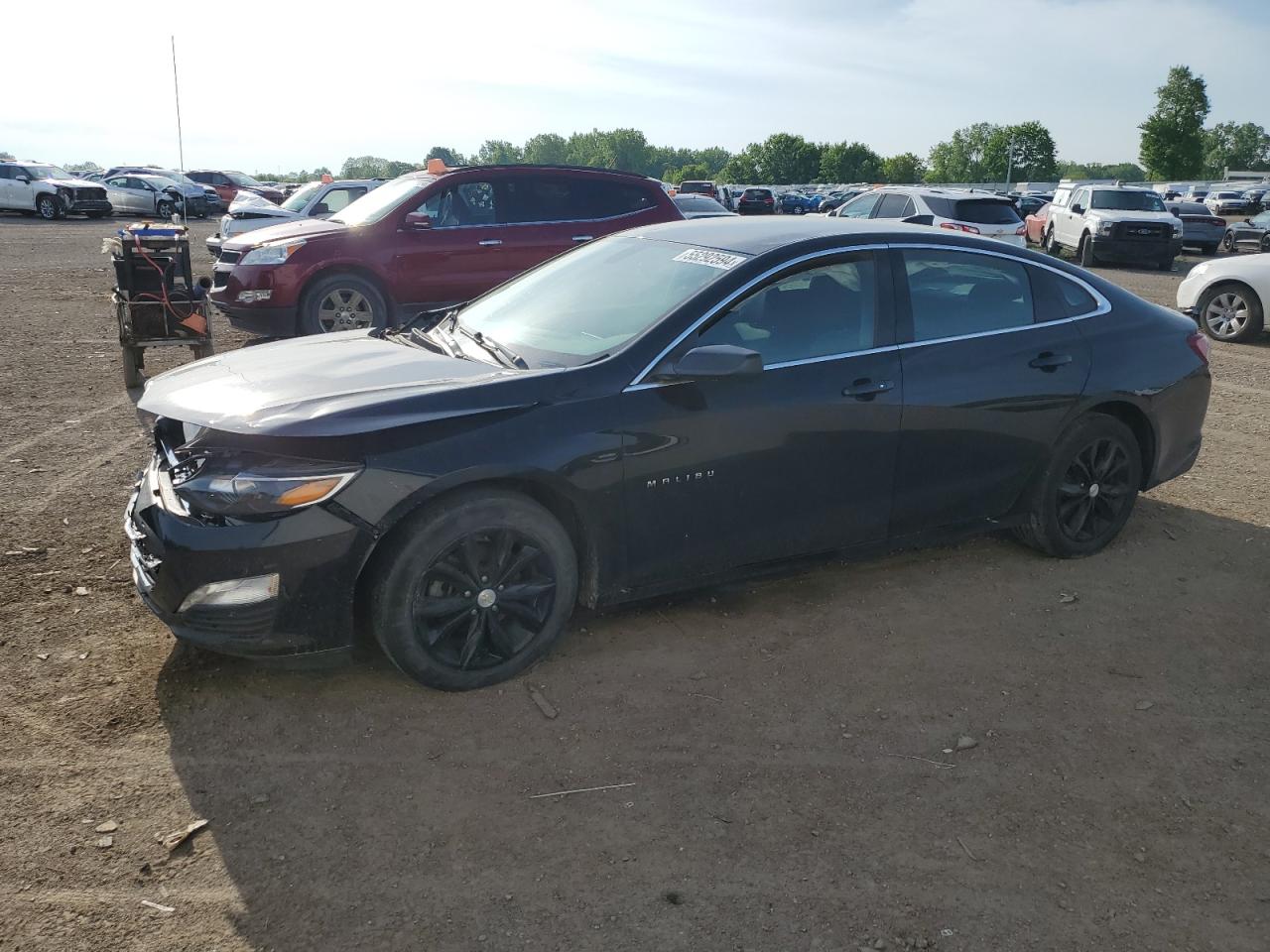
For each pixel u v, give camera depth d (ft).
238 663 11.90
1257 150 478.59
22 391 25.29
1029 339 14.56
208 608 10.30
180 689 11.34
